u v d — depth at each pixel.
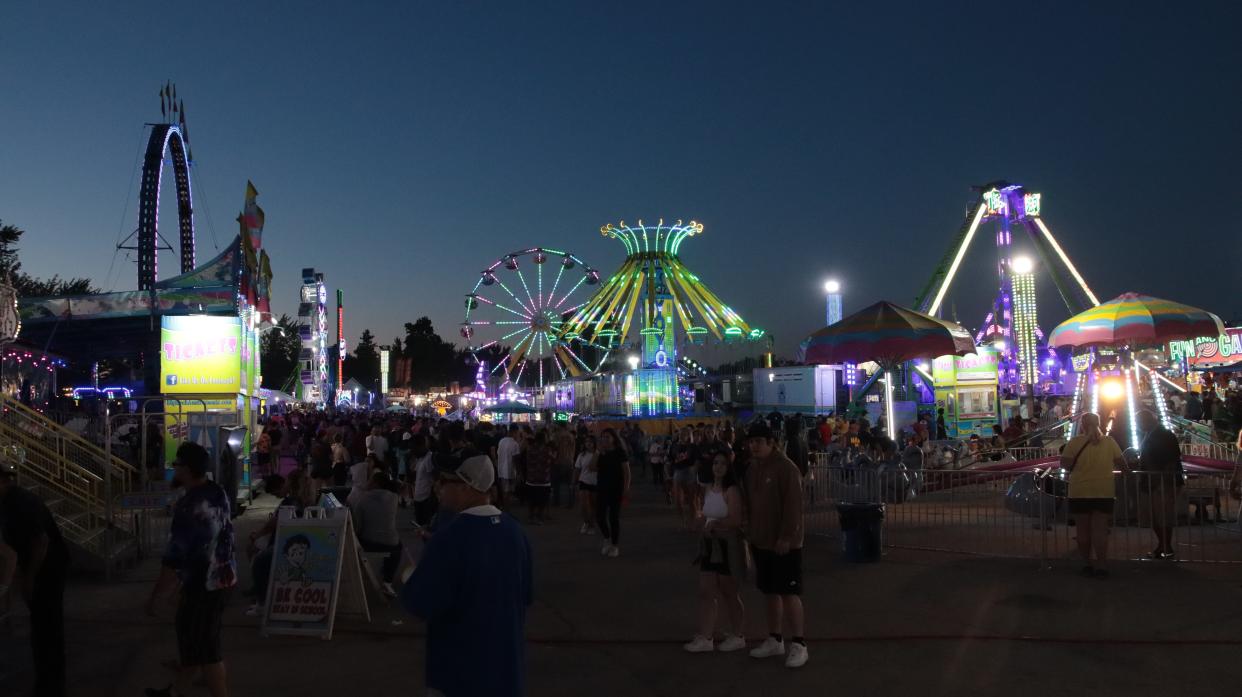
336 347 75.88
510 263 56.25
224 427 15.65
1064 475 12.12
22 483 11.19
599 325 57.66
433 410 68.56
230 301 25.94
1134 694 5.99
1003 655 6.89
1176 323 15.20
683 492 14.25
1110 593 8.83
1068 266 49.00
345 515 8.30
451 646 3.79
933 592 9.08
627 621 8.26
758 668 6.75
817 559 11.08
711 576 7.21
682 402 40.12
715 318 56.00
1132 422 14.93
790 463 6.96
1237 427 20.36
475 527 3.89
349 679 6.69
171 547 5.64
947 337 14.79
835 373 31.75
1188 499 11.12
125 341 30.02
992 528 12.59
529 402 55.47
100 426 21.14
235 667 7.00
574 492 20.50
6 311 13.69
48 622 6.18
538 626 8.10
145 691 6.23
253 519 16.78
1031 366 40.31
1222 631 7.43
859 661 6.84
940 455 19.20
